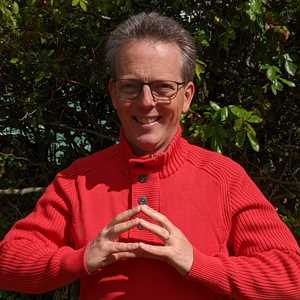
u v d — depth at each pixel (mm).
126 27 1758
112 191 1816
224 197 1776
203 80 2996
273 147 3299
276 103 3197
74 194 1845
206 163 1844
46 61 3170
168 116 1765
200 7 2984
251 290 1640
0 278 1797
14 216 3619
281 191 3350
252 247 1733
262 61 2934
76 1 2693
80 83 3283
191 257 1626
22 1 3193
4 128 3662
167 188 1789
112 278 1713
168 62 1712
